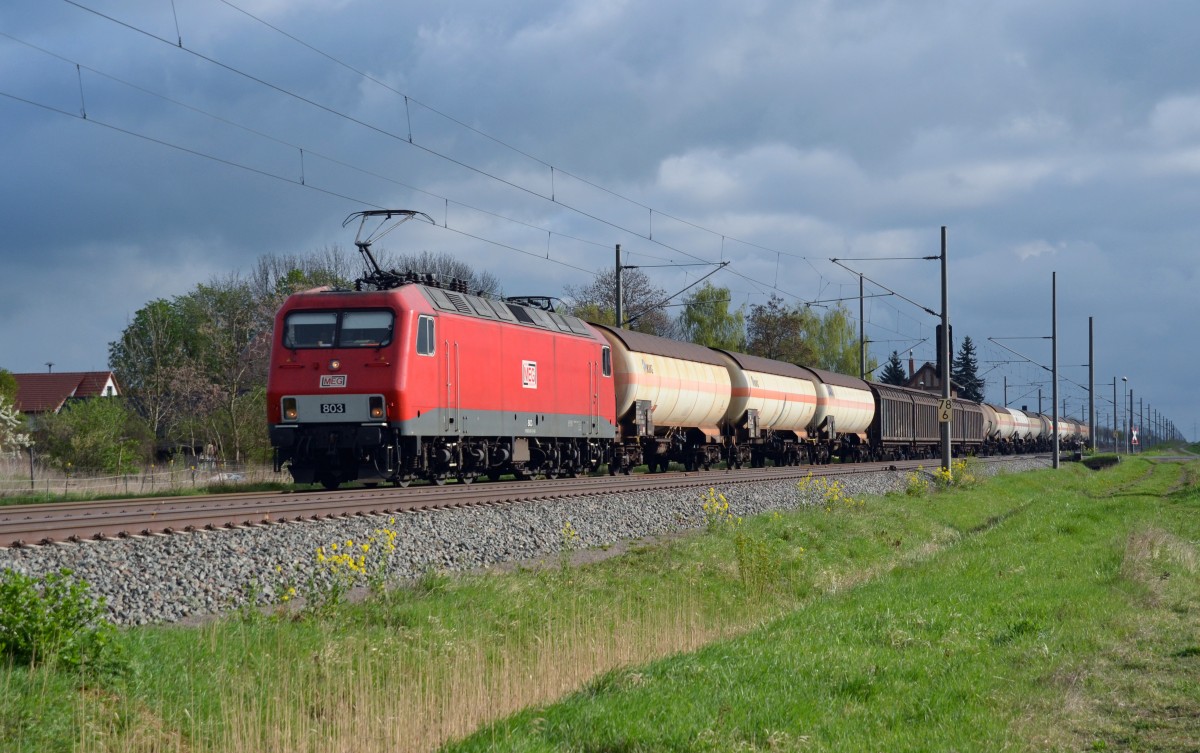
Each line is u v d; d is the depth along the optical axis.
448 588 13.17
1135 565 16.19
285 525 15.55
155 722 7.80
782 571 17.64
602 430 33.09
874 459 57.66
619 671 9.80
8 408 23.77
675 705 8.35
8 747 6.81
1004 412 84.38
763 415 44.50
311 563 13.63
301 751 7.77
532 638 11.38
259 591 12.21
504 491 23.09
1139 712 8.59
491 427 26.81
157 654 8.94
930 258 36.94
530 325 29.09
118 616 10.81
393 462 23.89
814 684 9.28
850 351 77.50
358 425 23.28
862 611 13.09
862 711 8.40
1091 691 9.19
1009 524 25.19
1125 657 10.49
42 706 7.33
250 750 7.62
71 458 34.38
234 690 8.56
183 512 16.48
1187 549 18.62
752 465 48.53
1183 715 8.48
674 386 37.50
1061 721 8.29
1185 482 50.28
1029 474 48.78
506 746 7.55
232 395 44.72
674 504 24.12
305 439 23.58
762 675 9.57
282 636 9.98
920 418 62.50
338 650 9.77
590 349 32.53
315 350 23.55
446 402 24.88
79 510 17.52
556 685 9.84
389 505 18.77
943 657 10.39
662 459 39.88
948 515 29.28
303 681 9.01
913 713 8.39
